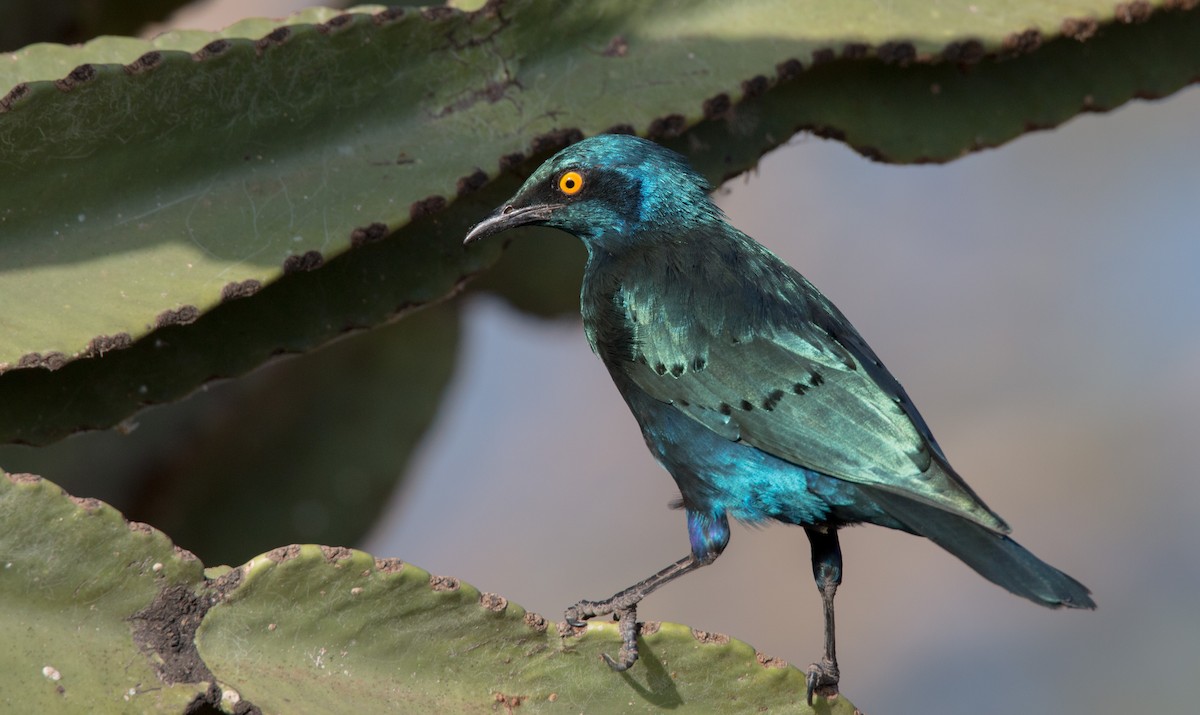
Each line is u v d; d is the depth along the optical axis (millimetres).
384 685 8305
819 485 11086
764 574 21031
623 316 11945
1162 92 12289
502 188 12625
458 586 8320
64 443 14203
